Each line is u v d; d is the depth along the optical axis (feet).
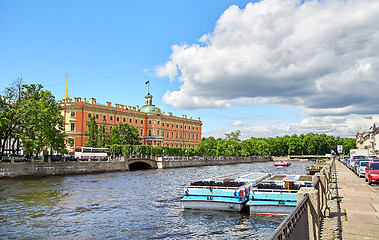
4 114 160.04
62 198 96.68
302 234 27.35
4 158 165.37
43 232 59.67
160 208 80.79
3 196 99.66
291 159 559.79
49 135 173.88
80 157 236.43
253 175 105.81
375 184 84.84
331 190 72.38
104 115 314.96
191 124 448.24
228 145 486.79
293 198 65.26
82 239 55.67
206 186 74.59
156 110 381.60
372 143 367.04
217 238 54.44
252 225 60.70
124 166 234.17
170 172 224.74
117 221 67.46
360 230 37.68
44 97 182.60
